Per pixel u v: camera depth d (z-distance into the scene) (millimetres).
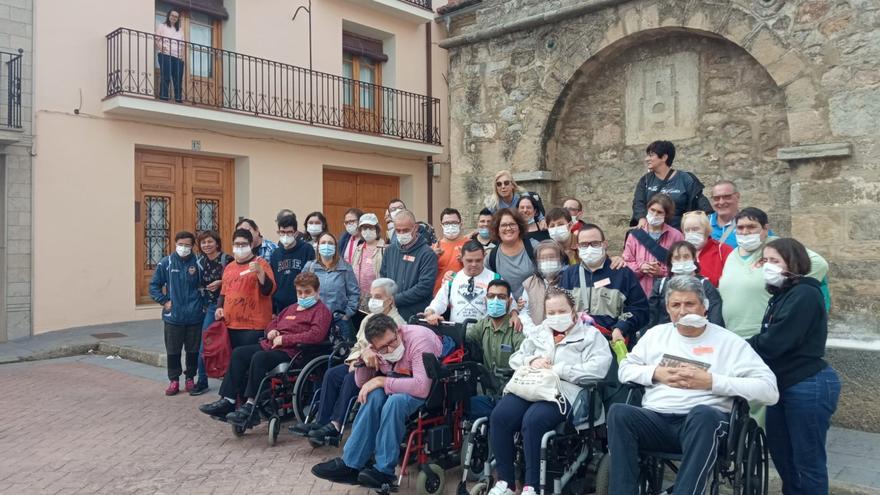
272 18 12898
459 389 4559
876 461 4340
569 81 9148
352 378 4801
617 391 4238
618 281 4621
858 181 6656
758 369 3492
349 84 14469
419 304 5516
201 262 7047
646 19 8320
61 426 5770
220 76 12273
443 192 16203
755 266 4219
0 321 9797
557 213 5402
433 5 15742
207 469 4754
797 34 7113
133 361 8672
